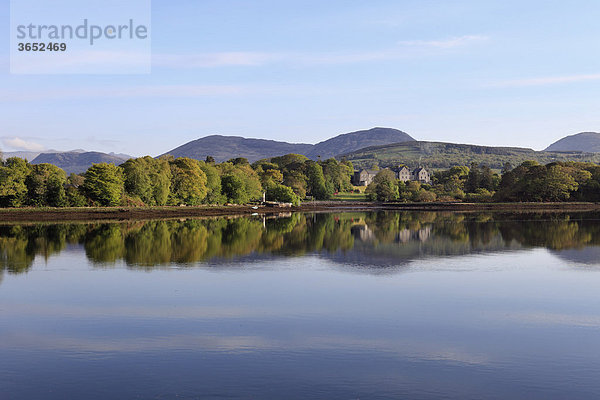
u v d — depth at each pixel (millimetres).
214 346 24109
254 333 25984
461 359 22641
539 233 76750
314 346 24125
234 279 39281
